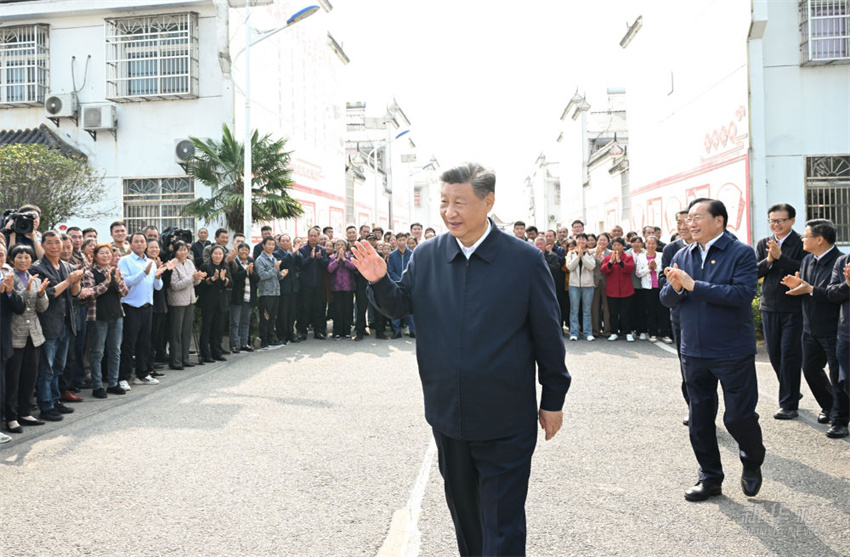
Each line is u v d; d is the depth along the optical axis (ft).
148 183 53.06
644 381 26.23
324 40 74.64
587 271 39.11
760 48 41.88
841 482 14.87
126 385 25.25
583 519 12.80
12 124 53.98
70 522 12.71
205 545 11.66
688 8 52.60
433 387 8.68
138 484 14.79
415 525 12.51
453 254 8.66
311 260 40.98
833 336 18.81
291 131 63.16
